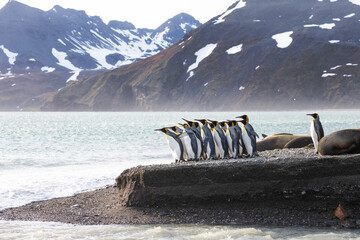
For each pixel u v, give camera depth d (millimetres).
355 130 13617
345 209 11594
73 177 18625
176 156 14945
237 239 9586
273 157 13500
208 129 15023
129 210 12500
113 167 22141
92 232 10375
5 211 12648
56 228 10812
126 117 137625
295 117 108750
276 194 12234
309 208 11883
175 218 11734
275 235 9938
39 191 15445
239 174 12398
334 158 12328
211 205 12352
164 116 145875
